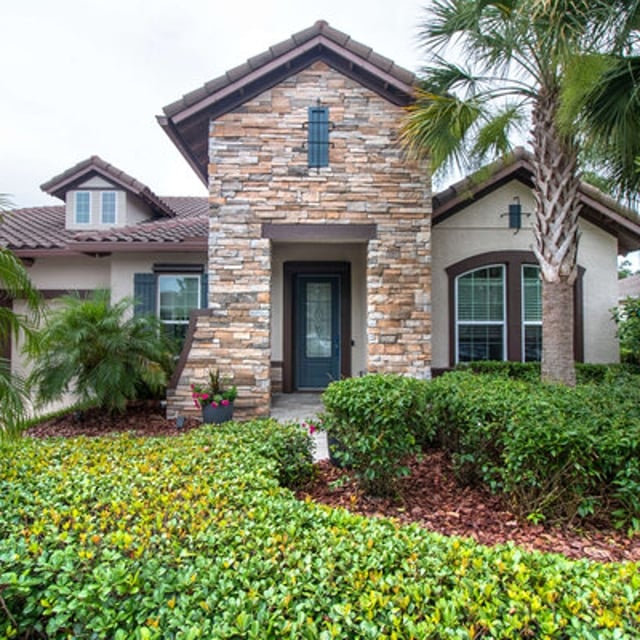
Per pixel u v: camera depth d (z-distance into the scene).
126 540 2.29
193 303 10.19
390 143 8.18
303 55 8.12
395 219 8.20
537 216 6.29
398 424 4.31
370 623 1.73
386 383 4.52
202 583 1.97
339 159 8.18
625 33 4.89
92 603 1.93
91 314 7.52
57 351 7.23
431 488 4.79
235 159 8.14
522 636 1.71
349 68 8.16
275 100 8.15
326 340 11.25
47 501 2.96
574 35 4.80
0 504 2.88
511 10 5.49
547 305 6.18
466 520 4.02
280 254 10.87
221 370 8.10
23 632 2.13
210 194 8.13
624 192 6.10
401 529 2.61
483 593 1.88
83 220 11.52
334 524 2.62
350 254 10.81
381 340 8.17
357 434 4.34
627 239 9.92
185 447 4.36
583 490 3.77
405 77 7.87
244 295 8.13
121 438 4.97
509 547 2.40
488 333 9.79
